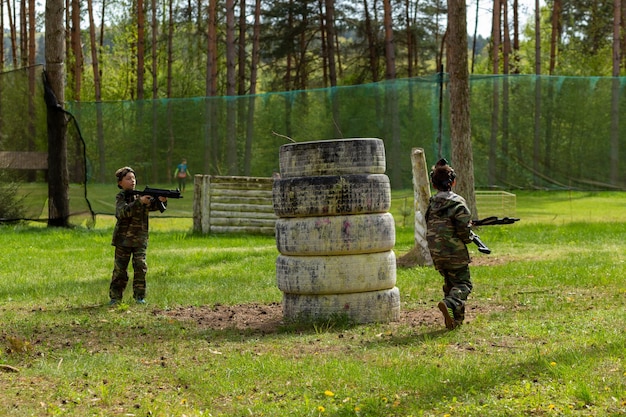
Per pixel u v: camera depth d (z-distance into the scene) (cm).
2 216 2117
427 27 5234
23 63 4275
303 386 593
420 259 1338
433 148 2525
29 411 530
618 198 2603
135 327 854
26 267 1362
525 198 2592
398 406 536
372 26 4944
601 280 1103
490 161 2672
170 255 1520
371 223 846
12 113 2114
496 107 2669
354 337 772
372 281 847
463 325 805
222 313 945
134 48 4744
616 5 3556
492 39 4581
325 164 846
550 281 1124
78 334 816
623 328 758
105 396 561
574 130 2617
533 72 5225
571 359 625
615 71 3553
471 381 580
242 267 1348
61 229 2038
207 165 2648
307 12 4778
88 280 1204
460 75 1884
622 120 2584
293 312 859
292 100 2647
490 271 1238
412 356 675
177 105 2642
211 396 575
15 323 877
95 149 2620
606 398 528
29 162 2114
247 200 1945
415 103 2555
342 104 2617
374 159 857
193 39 5356
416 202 1355
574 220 2109
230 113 2653
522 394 544
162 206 1009
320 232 838
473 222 804
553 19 4353
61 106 2136
